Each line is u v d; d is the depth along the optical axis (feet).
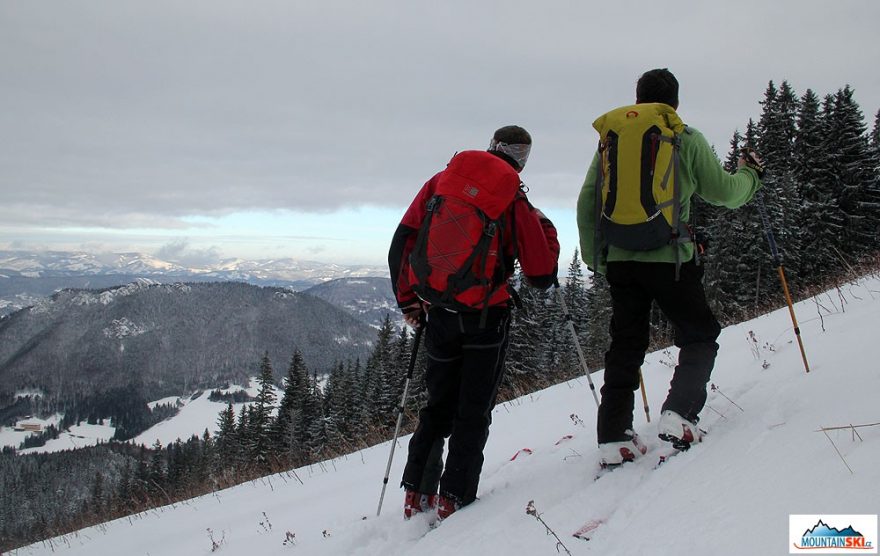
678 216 9.05
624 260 9.64
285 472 29.89
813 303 20.51
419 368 45.88
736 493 7.00
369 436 33.78
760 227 79.71
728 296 83.92
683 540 6.48
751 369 13.39
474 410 10.31
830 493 6.07
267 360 137.80
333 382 142.92
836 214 94.63
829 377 9.76
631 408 9.79
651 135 9.06
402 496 15.94
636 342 9.97
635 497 8.14
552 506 9.16
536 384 34.47
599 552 7.11
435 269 9.65
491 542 8.46
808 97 105.50
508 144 10.70
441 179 10.14
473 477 10.45
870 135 108.06
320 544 12.09
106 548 22.85
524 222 9.74
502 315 10.26
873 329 11.87
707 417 10.36
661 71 10.00
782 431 8.23
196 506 27.14
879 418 7.29
